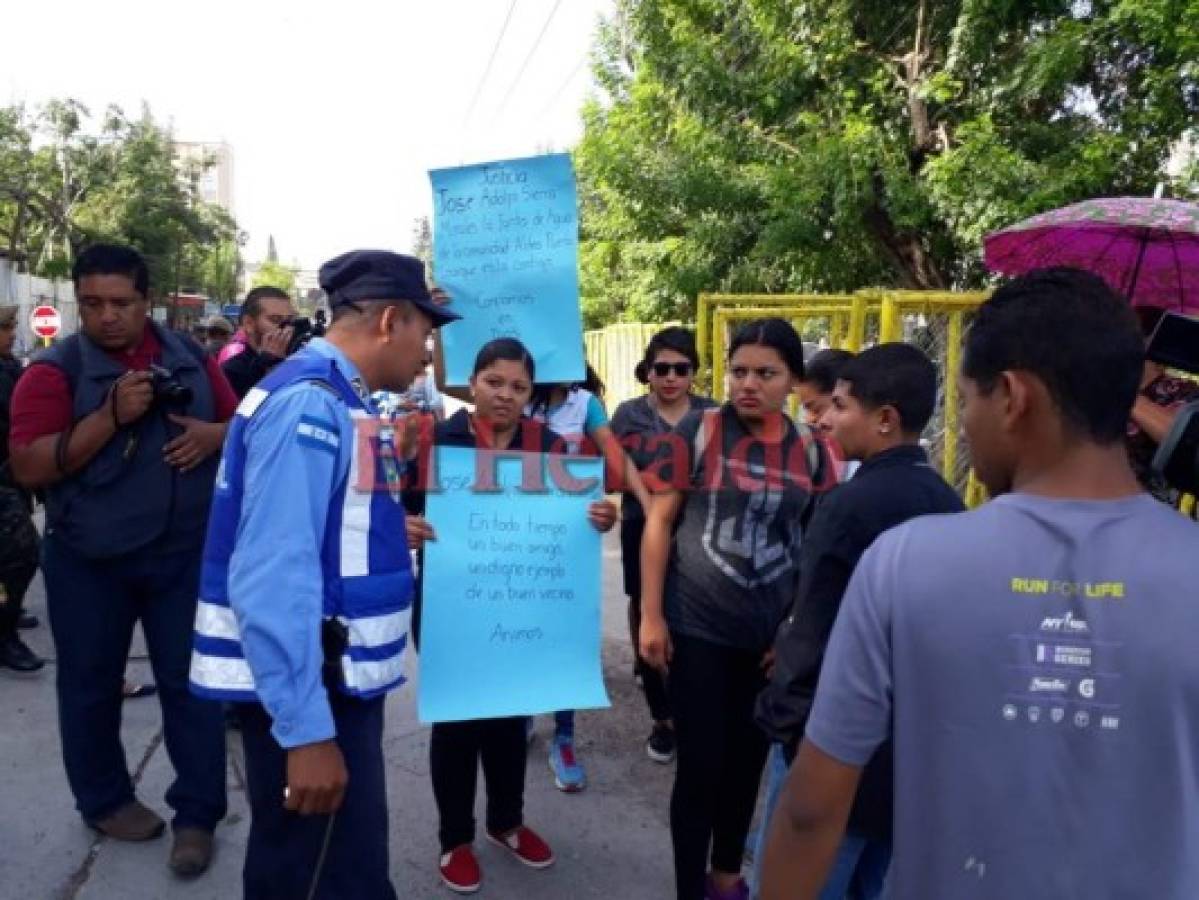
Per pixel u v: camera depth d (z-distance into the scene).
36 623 5.48
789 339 2.71
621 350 12.66
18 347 29.42
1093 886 1.13
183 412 3.07
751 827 3.48
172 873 3.01
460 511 2.76
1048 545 1.17
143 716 4.26
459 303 2.99
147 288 3.09
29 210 37.06
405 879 3.05
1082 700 1.13
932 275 8.96
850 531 1.92
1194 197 7.25
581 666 2.79
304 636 1.81
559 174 2.93
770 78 9.05
